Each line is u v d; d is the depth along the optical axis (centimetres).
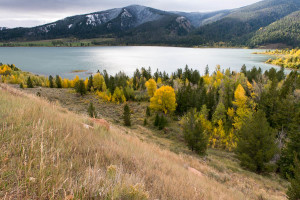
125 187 252
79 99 6181
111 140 532
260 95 3728
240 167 1783
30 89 6781
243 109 3070
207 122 3164
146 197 252
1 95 641
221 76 8406
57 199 183
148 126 3884
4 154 223
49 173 217
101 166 326
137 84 8594
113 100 5931
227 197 525
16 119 371
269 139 1723
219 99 4297
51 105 802
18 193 171
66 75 12181
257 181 1353
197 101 4578
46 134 340
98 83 7525
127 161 412
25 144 266
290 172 1562
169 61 18512
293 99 3122
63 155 298
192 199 338
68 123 495
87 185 213
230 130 3072
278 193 1177
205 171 1007
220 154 2375
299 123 1734
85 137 450
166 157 838
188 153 1942
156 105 4300
